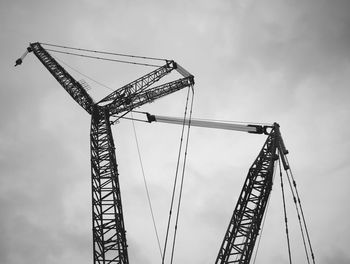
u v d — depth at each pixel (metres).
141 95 55.22
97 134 50.44
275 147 43.12
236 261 39.34
